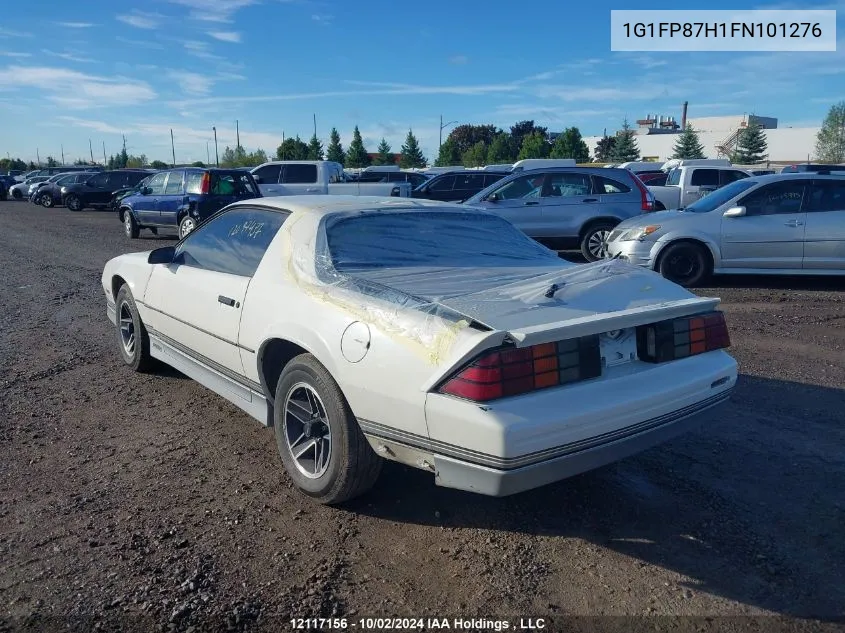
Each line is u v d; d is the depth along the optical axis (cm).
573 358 317
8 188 4528
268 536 348
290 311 381
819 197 1016
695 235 1028
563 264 443
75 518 364
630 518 367
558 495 391
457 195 1869
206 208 1673
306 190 1964
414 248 426
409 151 7269
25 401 542
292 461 388
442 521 363
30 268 1291
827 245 1006
